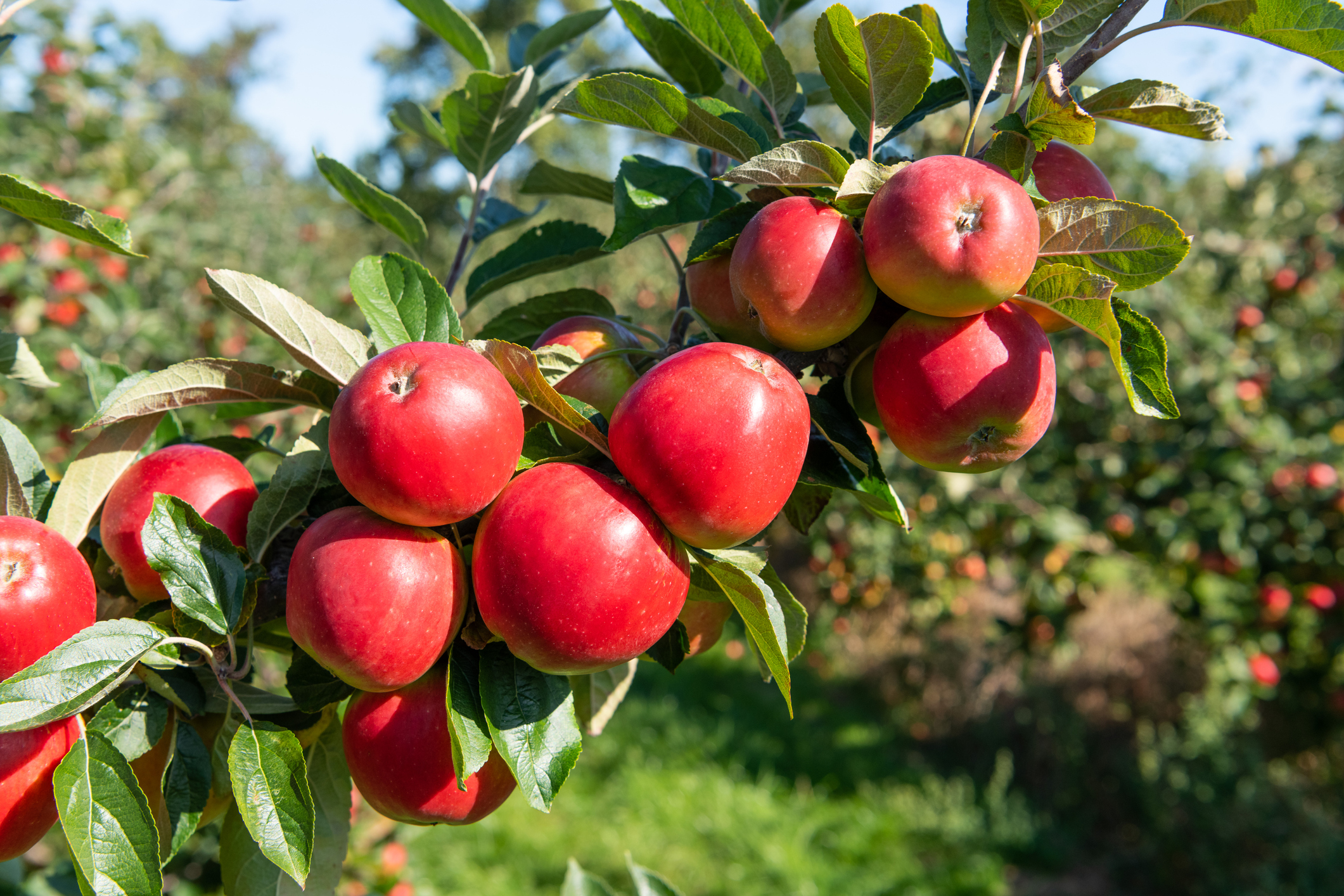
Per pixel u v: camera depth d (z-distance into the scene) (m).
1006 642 8.34
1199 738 7.81
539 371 1.01
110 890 0.89
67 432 4.72
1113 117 1.26
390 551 1.00
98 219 1.07
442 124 1.76
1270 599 5.46
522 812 7.32
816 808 7.83
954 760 9.43
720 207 1.34
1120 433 6.20
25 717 0.85
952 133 6.32
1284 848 6.75
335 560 0.99
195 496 1.16
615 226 1.29
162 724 1.04
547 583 0.96
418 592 1.00
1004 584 10.13
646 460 0.99
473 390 0.97
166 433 1.52
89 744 0.95
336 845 1.22
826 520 7.02
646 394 1.01
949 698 9.77
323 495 1.17
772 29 1.98
